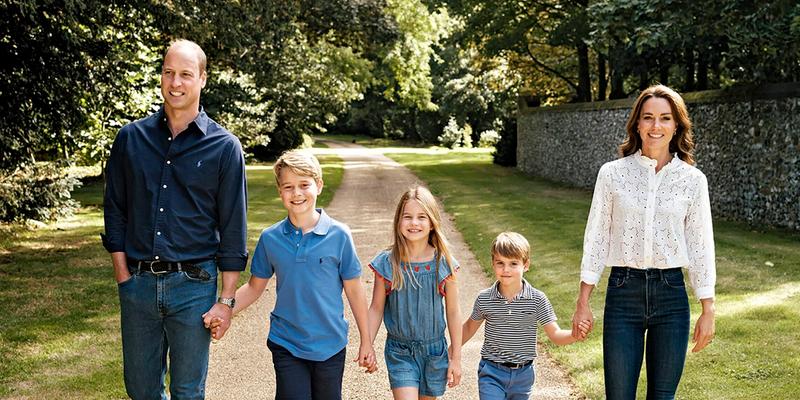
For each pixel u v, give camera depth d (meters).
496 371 3.72
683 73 20.53
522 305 3.67
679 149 3.38
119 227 3.31
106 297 7.48
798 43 10.43
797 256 8.48
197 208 3.27
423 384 3.68
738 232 10.94
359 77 33.88
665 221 3.27
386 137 65.06
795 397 4.14
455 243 11.16
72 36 9.49
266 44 14.39
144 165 3.25
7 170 11.91
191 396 3.35
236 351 5.68
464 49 27.44
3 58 9.47
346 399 4.60
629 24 11.56
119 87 11.56
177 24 10.95
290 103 33.84
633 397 3.34
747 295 6.60
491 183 22.47
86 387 4.76
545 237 10.85
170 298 3.24
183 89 3.24
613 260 3.38
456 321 3.71
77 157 20.30
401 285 3.63
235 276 3.36
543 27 24.70
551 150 24.16
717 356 4.92
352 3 17.80
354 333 6.20
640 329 3.34
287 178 3.48
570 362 5.04
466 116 56.00
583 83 24.62
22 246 10.94
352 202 17.70
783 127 11.23
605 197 3.37
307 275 3.47
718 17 11.02
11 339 5.88
